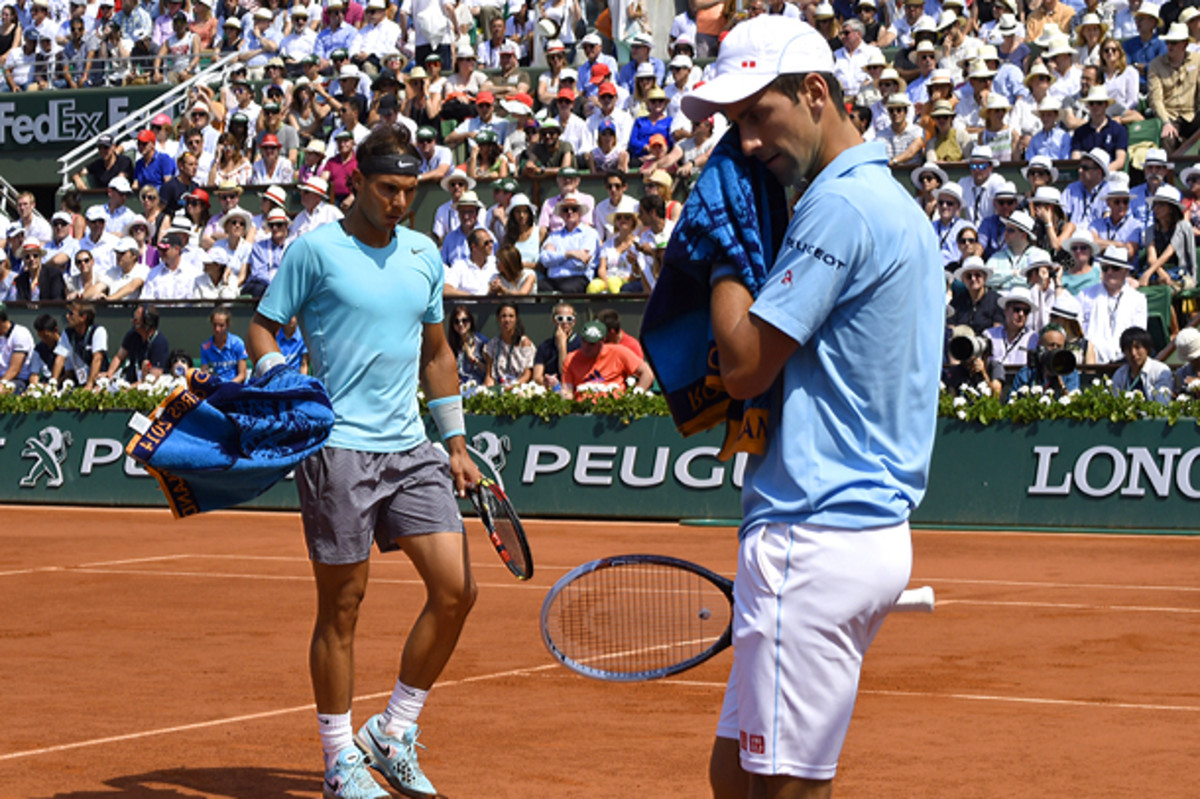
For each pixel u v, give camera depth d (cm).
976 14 3594
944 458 2369
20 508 2850
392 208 823
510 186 3181
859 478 523
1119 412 2264
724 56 531
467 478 888
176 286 3281
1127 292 2625
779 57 520
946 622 1470
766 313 511
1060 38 3184
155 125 3931
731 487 2464
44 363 3180
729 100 520
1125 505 2266
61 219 3634
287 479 2739
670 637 706
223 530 2428
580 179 3212
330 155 3591
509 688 1155
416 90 3681
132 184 3788
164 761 917
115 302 3180
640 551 2080
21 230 3675
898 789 848
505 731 1005
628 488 2523
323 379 833
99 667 1239
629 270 2986
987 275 2633
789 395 530
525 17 4034
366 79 3797
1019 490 2325
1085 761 915
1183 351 2388
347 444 820
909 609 557
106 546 2206
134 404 2838
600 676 664
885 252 516
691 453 2486
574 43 3853
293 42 4134
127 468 2836
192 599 1652
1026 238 2733
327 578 823
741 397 527
